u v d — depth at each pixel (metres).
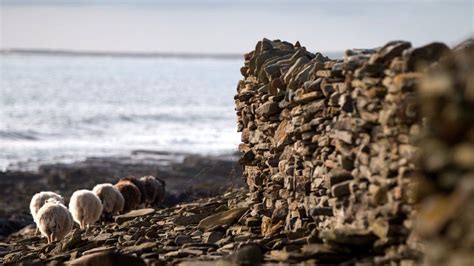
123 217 33.19
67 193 69.69
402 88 15.26
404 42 16.45
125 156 98.75
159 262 19.59
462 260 10.64
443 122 11.36
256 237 22.83
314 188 20.03
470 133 11.04
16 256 28.69
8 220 51.38
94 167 86.81
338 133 18.34
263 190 25.05
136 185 44.81
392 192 15.88
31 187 73.81
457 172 10.99
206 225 25.67
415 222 15.08
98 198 35.84
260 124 25.00
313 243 18.38
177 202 47.94
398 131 15.61
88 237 28.62
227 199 31.89
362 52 18.98
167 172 80.69
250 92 25.92
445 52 15.55
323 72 19.91
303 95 20.38
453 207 10.85
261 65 25.52
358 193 17.39
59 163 91.69
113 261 19.02
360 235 16.77
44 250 28.48
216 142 113.50
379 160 16.38
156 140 119.25
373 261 16.28
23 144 114.75
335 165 18.77
